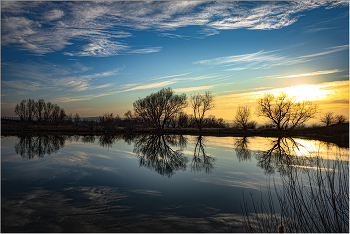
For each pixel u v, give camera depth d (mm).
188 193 10750
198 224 7715
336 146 26656
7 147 25688
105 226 7637
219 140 35031
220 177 13383
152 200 9883
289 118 45750
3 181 12578
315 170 14242
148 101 52344
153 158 19453
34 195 10461
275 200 9555
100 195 10492
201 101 52594
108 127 55406
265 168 15516
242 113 50438
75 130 57719
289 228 6863
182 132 51281
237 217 8148
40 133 49094
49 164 16875
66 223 7812
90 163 17328
